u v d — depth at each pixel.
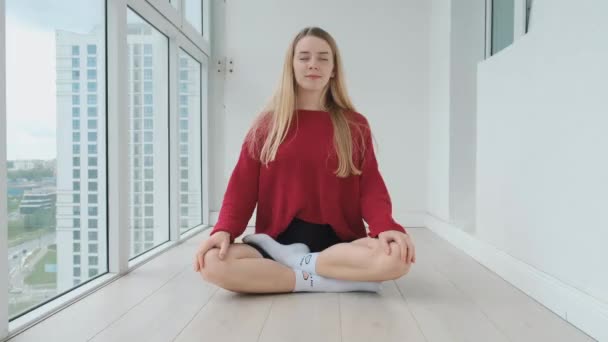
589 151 1.24
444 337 1.17
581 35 1.28
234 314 1.36
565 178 1.37
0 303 1.15
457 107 2.82
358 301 1.50
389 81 3.48
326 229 1.76
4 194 1.17
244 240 1.73
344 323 1.27
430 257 2.28
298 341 1.13
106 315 1.36
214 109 3.55
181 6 2.77
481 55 2.79
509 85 1.80
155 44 2.49
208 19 3.44
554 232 1.44
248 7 3.52
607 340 1.12
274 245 1.68
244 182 1.74
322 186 1.71
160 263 2.15
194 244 2.70
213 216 3.51
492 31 2.67
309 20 3.50
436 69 3.20
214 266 1.50
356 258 1.52
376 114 3.49
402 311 1.39
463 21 2.81
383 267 1.49
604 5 1.17
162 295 1.58
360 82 3.49
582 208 1.28
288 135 1.74
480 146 2.17
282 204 1.74
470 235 2.35
